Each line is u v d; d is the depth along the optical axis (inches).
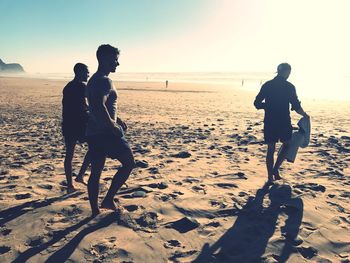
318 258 138.0
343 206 189.2
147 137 425.4
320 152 322.0
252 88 2290.8
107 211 175.6
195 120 619.2
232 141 390.0
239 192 208.5
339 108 898.1
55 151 341.7
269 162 223.6
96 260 134.0
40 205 187.2
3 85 2395.4
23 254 137.7
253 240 150.5
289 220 170.2
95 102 149.8
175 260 135.3
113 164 283.9
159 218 170.4
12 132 473.1
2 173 254.1
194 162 288.5
